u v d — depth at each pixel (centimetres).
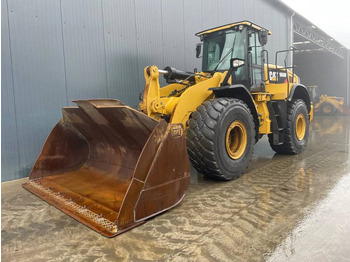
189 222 230
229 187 318
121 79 500
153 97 328
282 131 459
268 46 998
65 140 355
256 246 192
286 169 393
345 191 297
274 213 245
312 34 1583
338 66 2262
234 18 805
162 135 243
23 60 382
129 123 271
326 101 1688
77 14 437
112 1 482
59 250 194
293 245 193
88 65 452
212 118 317
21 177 386
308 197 281
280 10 1082
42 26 399
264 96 426
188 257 181
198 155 318
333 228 216
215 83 371
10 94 373
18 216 253
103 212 239
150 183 235
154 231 217
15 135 379
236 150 359
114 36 487
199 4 670
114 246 197
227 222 229
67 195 284
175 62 607
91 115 301
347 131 832
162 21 574
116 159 328
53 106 414
